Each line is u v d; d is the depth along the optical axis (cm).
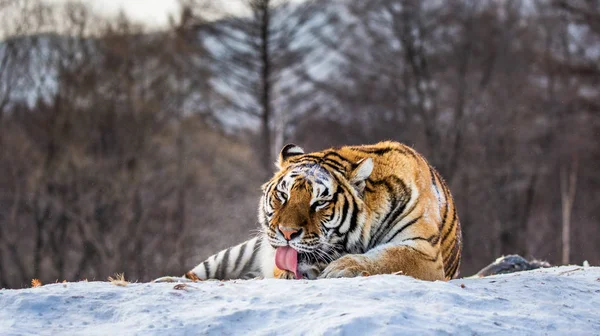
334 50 5291
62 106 3831
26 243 3472
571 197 4388
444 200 815
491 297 596
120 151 3716
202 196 3550
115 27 4184
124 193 3416
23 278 3384
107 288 588
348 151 784
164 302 555
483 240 4406
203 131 4031
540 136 4703
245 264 849
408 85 4962
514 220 4444
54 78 4000
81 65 4003
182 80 4375
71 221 3425
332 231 725
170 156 3766
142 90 4097
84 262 3347
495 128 4644
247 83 4991
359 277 624
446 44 5000
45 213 3416
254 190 3659
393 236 738
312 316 518
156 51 4269
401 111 4941
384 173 756
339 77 5247
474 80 4816
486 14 5066
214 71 4941
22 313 538
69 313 541
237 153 3966
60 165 3491
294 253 712
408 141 4731
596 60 5088
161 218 3484
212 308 540
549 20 5228
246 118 4881
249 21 5003
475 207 4450
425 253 720
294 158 787
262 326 511
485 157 4603
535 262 1027
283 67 5062
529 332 525
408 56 4997
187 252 3381
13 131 3731
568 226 4216
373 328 493
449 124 4725
